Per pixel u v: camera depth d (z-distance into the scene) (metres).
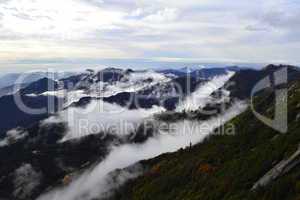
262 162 96.06
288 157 87.50
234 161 119.94
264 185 81.75
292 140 96.75
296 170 81.12
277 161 91.44
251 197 78.94
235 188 91.94
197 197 105.69
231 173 106.38
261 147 115.69
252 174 92.94
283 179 77.94
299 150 86.00
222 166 125.38
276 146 100.88
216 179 111.81
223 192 94.81
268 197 75.12
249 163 102.69
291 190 72.88
